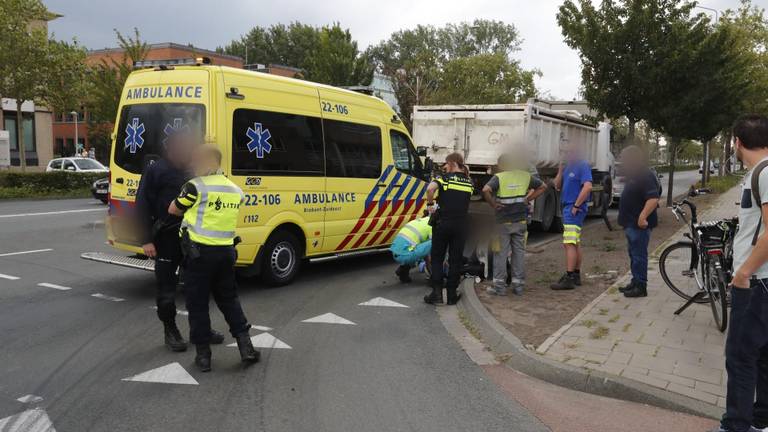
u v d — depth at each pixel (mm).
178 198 4898
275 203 7812
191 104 7148
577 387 4758
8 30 20812
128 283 8062
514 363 5270
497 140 11898
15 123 34938
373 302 7477
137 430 3959
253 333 6113
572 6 14094
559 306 6875
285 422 4121
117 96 25812
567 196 7742
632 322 6121
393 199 9828
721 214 16500
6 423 4020
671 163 17953
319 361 5344
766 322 3518
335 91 8828
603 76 13812
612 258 9898
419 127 12742
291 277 8344
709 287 6004
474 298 7203
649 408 4379
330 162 8641
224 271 5066
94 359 5246
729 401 3686
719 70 13656
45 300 7145
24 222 13938
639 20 13031
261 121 7590
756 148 3590
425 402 4500
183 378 4871
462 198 7234
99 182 18859
